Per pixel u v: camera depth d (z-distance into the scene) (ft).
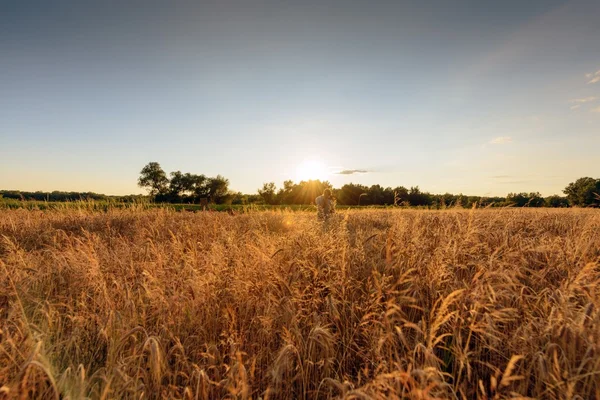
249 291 13.38
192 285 12.56
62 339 10.77
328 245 16.97
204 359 10.31
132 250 21.29
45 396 8.07
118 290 13.30
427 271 13.33
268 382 9.41
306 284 13.80
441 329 10.43
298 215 38.81
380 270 14.66
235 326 10.98
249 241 20.98
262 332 10.85
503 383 6.82
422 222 23.47
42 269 15.98
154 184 308.60
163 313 11.68
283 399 9.15
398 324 10.81
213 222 34.86
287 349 8.65
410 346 9.77
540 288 12.82
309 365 9.61
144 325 11.62
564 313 8.71
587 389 7.77
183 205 82.89
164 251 20.43
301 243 19.22
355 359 10.57
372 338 9.99
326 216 30.71
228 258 16.94
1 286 12.90
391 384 7.69
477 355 9.68
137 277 15.88
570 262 13.83
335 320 11.57
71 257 17.01
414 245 15.66
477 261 13.67
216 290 13.20
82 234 30.09
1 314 11.74
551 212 35.14
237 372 8.63
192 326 11.68
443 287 12.20
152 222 35.96
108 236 28.99
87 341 11.00
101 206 45.29
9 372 8.49
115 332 10.80
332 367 9.59
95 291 13.46
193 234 29.45
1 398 6.57
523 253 15.67
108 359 9.78
